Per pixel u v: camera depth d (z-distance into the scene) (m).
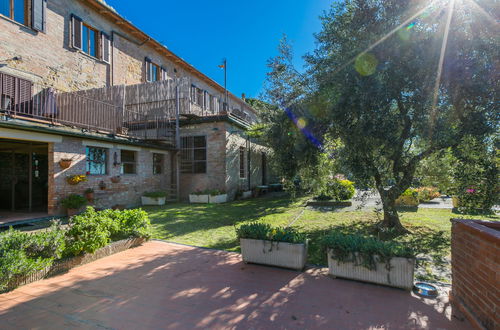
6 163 9.88
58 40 11.09
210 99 20.94
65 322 2.70
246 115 21.25
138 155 11.58
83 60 12.10
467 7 3.76
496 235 2.29
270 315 2.81
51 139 8.02
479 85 3.76
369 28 4.67
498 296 2.28
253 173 16.73
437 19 4.09
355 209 9.66
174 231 6.74
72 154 8.70
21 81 9.73
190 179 13.55
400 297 3.20
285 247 4.12
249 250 4.35
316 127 5.48
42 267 3.77
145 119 12.54
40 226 7.09
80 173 8.95
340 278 3.76
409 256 3.32
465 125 4.12
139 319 2.75
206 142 13.34
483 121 3.95
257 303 3.07
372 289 3.43
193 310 2.93
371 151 4.68
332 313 2.84
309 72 5.62
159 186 12.79
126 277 3.87
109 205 10.02
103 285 3.59
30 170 8.98
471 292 2.69
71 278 3.83
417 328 2.55
